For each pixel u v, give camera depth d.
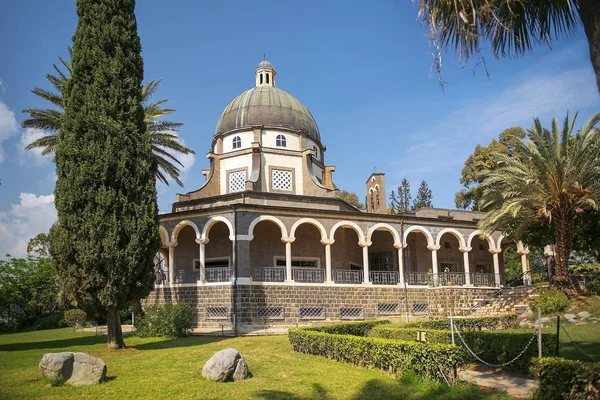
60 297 20.27
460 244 36.34
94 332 30.02
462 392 11.07
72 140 18.70
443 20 8.45
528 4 8.98
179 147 31.98
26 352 18.70
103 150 19.02
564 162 26.83
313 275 33.00
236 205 29.06
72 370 11.98
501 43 9.11
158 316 24.55
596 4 7.15
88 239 18.39
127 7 21.00
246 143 36.22
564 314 25.86
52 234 18.56
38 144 28.47
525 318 26.84
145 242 19.30
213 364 12.68
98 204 18.55
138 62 21.09
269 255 32.88
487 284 36.97
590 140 26.89
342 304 31.12
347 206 35.72
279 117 36.78
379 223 33.72
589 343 18.09
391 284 33.50
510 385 12.37
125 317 36.12
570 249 28.52
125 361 16.02
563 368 9.55
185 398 10.68
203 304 28.88
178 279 32.53
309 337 17.48
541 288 31.22
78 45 19.91
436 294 33.38
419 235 38.62
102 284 18.39
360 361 14.78
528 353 14.03
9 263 44.12
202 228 29.86
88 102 19.27
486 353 15.38
